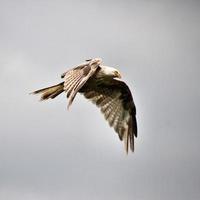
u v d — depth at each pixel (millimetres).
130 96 19703
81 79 17422
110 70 19328
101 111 19797
